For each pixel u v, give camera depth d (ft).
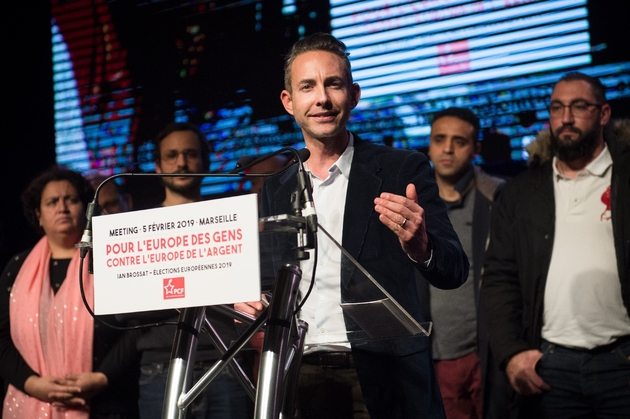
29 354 9.24
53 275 9.62
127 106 15.37
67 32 16.01
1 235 12.23
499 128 12.09
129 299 4.09
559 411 8.12
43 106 15.97
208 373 4.30
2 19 16.26
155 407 8.36
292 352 4.53
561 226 8.43
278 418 4.00
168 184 10.10
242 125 14.33
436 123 10.79
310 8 13.96
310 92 5.89
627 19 11.48
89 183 10.13
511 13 12.26
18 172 15.89
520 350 8.36
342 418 5.53
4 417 9.23
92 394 8.82
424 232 4.79
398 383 5.39
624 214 8.04
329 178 5.85
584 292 8.08
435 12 12.84
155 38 15.29
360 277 4.59
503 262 8.85
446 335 9.65
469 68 12.48
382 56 13.15
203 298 3.90
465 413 9.54
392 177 5.79
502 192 9.21
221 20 14.76
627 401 7.77
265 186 6.22
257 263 3.79
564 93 8.54
